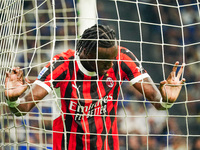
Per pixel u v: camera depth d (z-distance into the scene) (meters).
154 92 10.73
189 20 22.27
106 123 10.74
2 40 12.41
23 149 18.50
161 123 20.52
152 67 21.14
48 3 19.59
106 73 10.71
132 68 10.88
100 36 10.13
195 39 21.95
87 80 10.47
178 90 10.34
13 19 11.80
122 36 20.98
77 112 10.59
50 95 17.78
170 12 22.19
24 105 10.45
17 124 18.55
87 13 18.17
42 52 19.81
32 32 19.95
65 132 10.11
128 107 20.55
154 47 21.39
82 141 10.64
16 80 10.23
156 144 20.38
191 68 21.31
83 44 10.28
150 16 21.75
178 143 20.50
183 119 20.72
